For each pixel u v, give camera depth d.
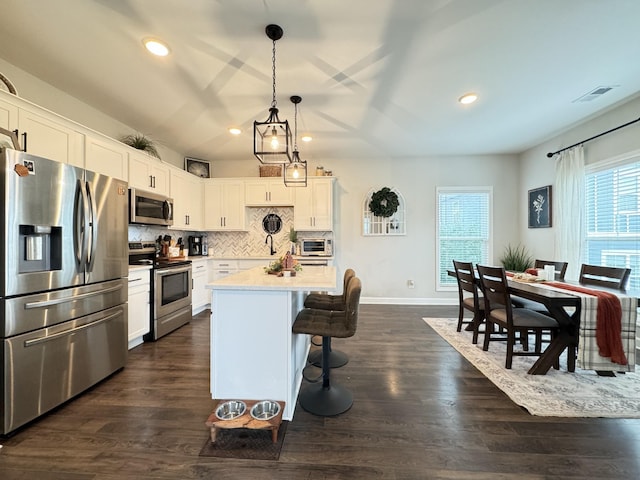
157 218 3.63
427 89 2.74
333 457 1.55
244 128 3.69
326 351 2.14
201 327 3.79
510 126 3.68
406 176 5.10
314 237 5.17
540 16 1.84
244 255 5.23
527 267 4.48
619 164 3.13
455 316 4.31
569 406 1.98
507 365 2.57
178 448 1.61
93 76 2.50
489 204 4.98
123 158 3.13
